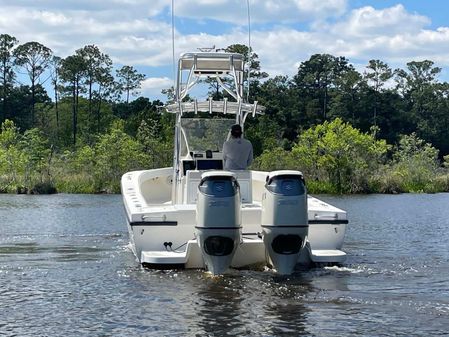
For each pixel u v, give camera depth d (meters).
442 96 116.94
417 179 46.97
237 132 11.90
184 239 10.79
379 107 105.56
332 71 111.69
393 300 8.92
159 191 15.37
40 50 100.00
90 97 99.75
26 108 101.19
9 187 40.16
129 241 14.26
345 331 7.60
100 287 9.85
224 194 9.65
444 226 18.91
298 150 48.06
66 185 41.72
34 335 7.62
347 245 14.55
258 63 71.25
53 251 13.58
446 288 9.68
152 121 53.97
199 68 13.59
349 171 45.59
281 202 9.72
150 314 8.34
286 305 8.63
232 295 9.10
